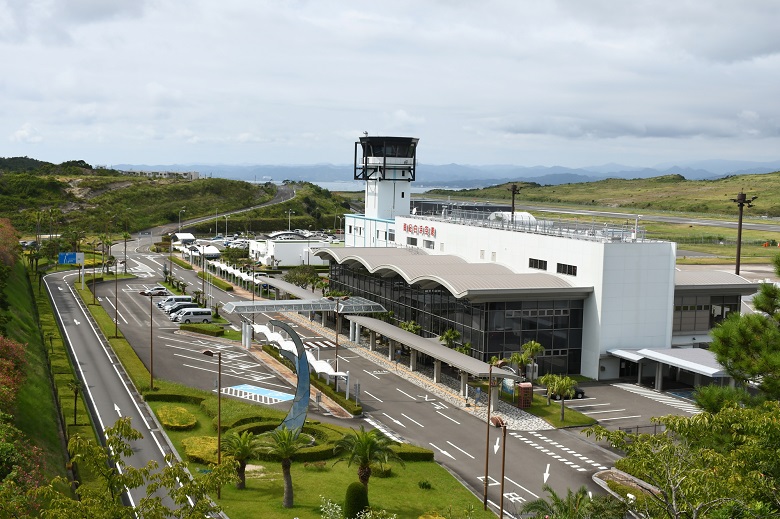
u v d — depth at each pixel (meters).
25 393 57.00
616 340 80.19
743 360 38.88
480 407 69.50
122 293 131.88
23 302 100.94
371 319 94.12
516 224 99.94
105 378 75.25
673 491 30.38
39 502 38.31
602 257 78.50
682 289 82.31
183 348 90.69
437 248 111.06
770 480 31.30
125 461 52.84
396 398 72.06
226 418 61.84
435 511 45.94
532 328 80.06
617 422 65.44
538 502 41.44
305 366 55.38
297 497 47.53
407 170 137.38
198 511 29.72
